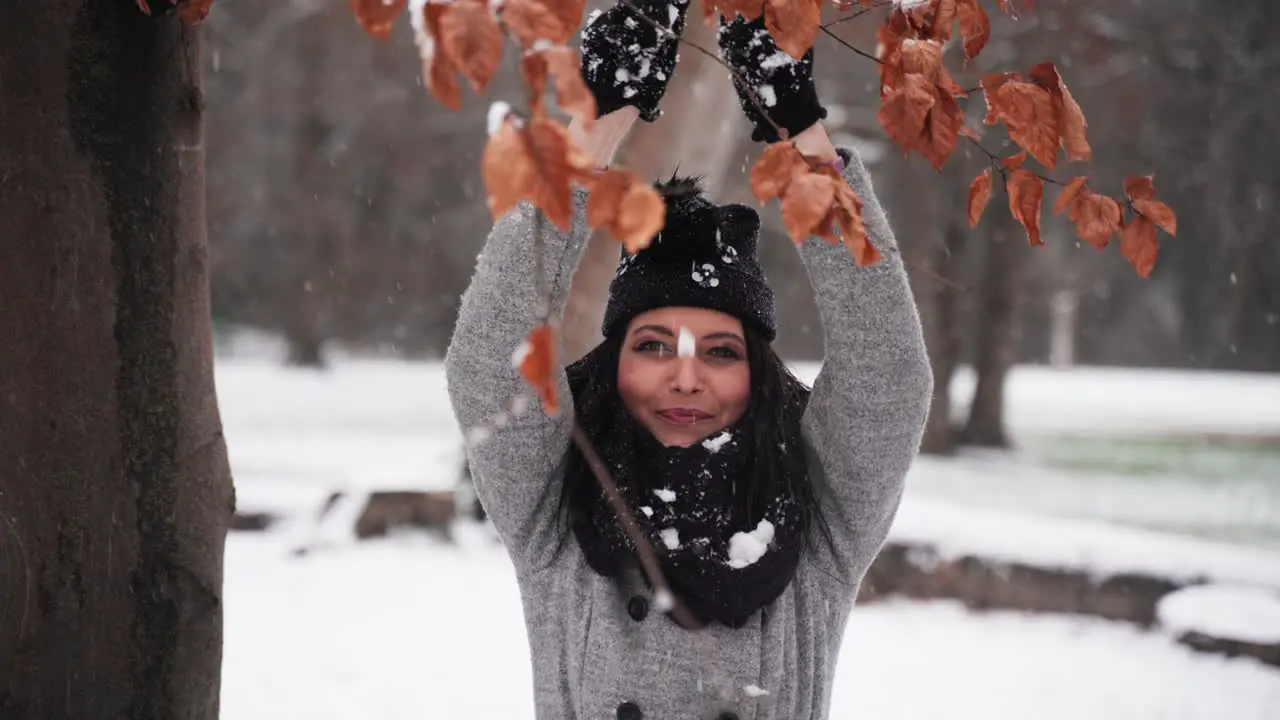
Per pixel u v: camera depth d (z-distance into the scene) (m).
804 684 2.54
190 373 2.33
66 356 2.21
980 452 20.42
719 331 2.52
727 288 2.49
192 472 2.33
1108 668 7.05
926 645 7.50
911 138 1.99
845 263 2.38
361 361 40.25
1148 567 8.02
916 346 2.42
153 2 2.22
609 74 2.26
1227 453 20.64
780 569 2.43
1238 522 13.38
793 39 1.78
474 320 2.40
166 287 2.28
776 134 2.30
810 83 2.30
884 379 2.41
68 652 2.27
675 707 2.46
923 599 8.42
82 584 2.26
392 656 6.94
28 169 2.17
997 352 20.98
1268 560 8.23
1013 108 2.07
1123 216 2.33
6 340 2.19
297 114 31.84
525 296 2.36
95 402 2.23
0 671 2.25
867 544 2.58
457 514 10.59
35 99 2.16
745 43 2.30
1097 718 6.20
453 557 9.84
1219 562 8.05
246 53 31.16
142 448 2.27
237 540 10.13
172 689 2.34
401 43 29.42
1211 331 40.19
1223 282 34.12
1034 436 23.05
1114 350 45.44
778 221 17.44
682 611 2.45
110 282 2.22
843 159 2.34
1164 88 22.62
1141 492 15.76
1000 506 14.25
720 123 7.68
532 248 2.35
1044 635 7.73
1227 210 26.55
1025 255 20.83
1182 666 7.12
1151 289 39.66
